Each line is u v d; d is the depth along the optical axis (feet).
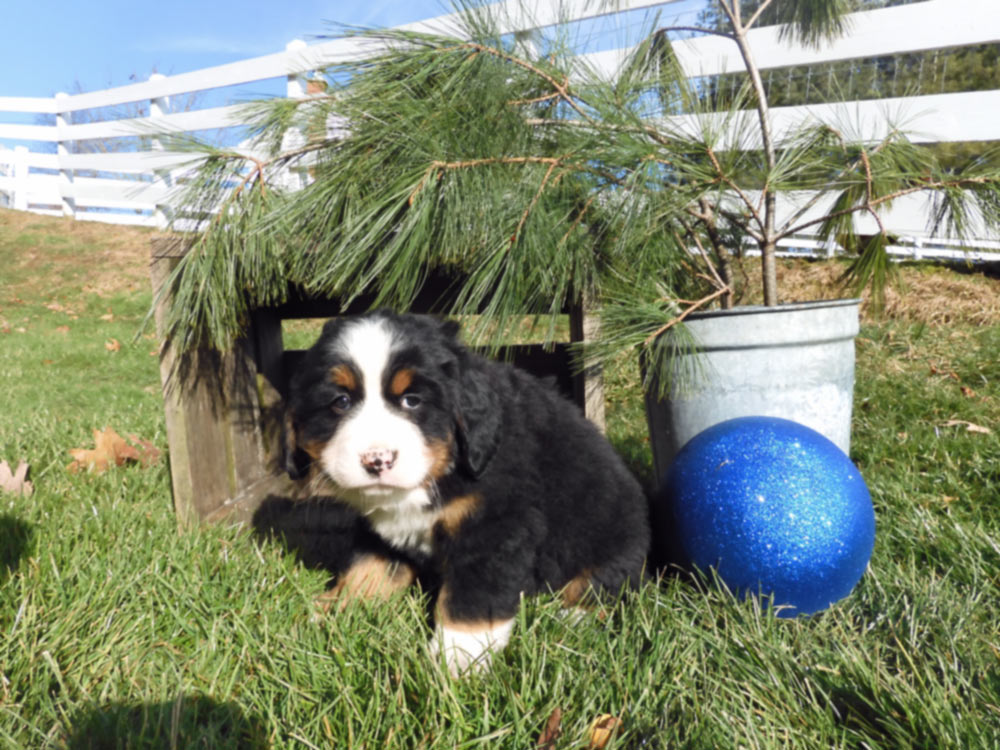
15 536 1.96
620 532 1.89
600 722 1.33
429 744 1.28
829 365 2.13
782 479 1.76
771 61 4.71
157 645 1.57
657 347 2.10
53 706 1.34
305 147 2.18
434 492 1.70
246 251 2.09
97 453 2.89
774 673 1.44
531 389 2.01
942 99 4.56
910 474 2.55
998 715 1.29
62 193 11.37
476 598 1.67
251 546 2.10
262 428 2.80
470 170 1.96
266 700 1.41
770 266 2.30
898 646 1.54
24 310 7.54
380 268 1.99
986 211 2.11
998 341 3.88
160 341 2.21
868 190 2.24
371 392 1.70
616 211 1.97
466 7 2.10
